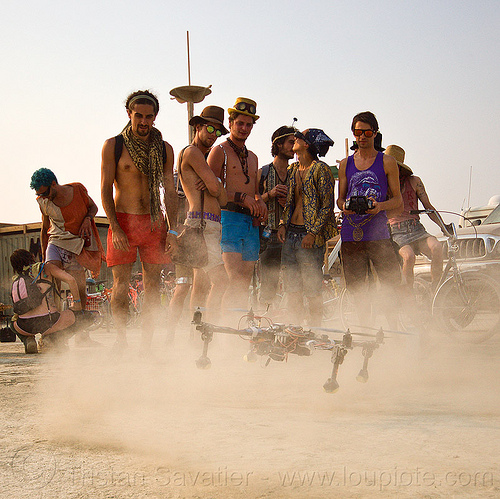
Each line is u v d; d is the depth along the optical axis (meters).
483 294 6.19
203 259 4.91
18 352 5.89
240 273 5.41
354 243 5.26
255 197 5.70
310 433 2.23
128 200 4.83
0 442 2.14
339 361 2.73
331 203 5.49
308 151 5.57
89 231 6.14
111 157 4.75
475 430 2.27
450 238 6.35
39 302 5.59
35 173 5.81
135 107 4.64
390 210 5.32
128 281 4.86
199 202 5.01
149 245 4.84
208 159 5.37
